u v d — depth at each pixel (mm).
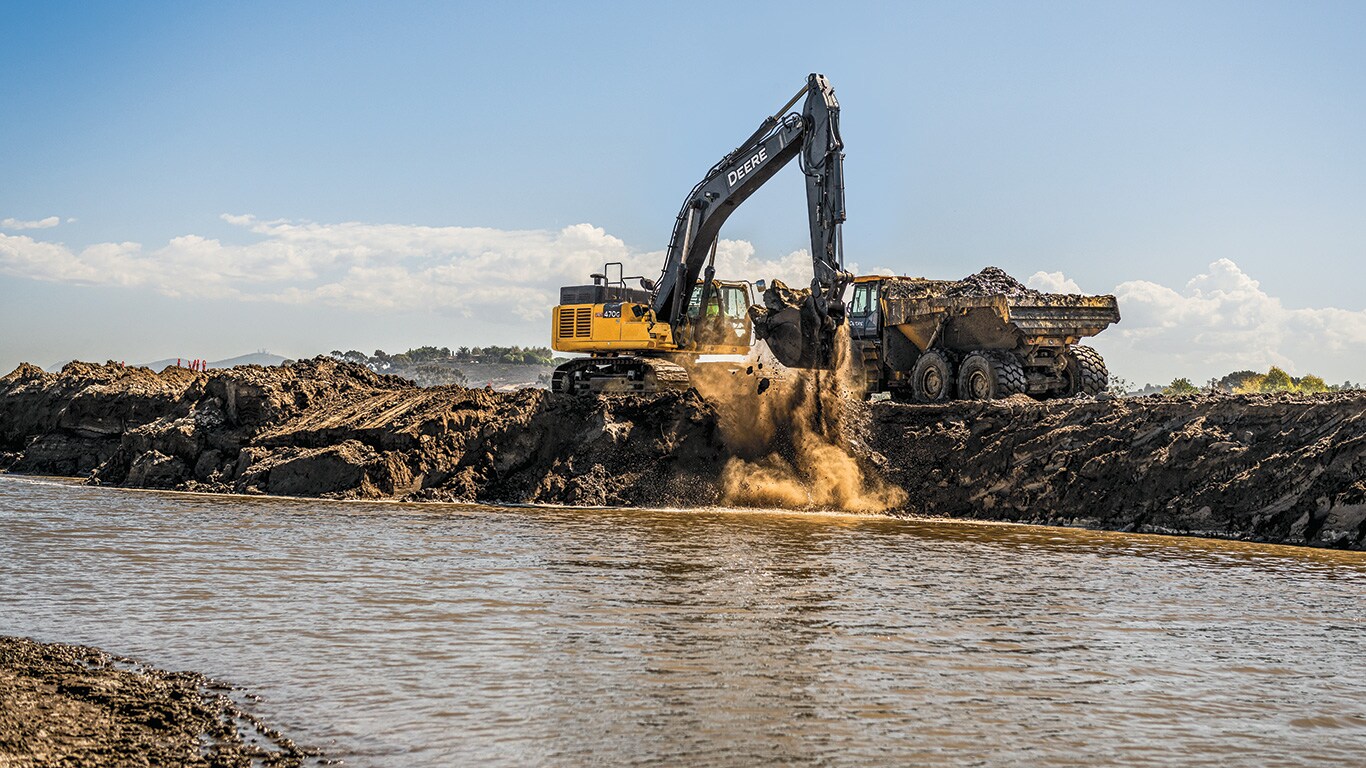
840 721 9539
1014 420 25000
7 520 21953
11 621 12750
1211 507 21141
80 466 36938
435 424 28797
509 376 149875
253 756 8469
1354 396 21125
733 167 29078
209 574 16031
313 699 9898
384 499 27469
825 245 26109
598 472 27062
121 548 18406
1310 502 20078
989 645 12188
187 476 31016
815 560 17672
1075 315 27703
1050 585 15672
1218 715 9898
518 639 12172
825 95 26203
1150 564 17500
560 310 31797
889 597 14695
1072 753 8875
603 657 11445
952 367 28125
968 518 23656
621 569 16688
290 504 26109
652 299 31641
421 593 14719
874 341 30203
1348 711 10070
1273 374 62000
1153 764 8672
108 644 11734
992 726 9484
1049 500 23016
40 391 40281
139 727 9000
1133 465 22422
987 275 29531
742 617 13383
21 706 9219
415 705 9773
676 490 26312
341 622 12930
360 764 8367
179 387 40312
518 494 27438
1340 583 15992
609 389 31078
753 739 9055
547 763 8461
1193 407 22891
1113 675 11109
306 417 32281
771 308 28609
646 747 8820
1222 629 13102
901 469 25297
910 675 10977
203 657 11273
